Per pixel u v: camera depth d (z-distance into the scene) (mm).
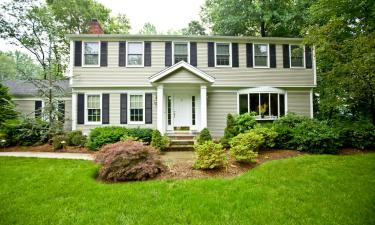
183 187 5020
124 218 3803
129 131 10484
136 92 12672
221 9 17656
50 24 19438
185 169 6270
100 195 4684
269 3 16625
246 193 4711
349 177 5645
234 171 6250
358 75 9539
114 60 12703
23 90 16922
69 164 7008
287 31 17531
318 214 3947
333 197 4582
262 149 8539
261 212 3982
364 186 5121
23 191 4934
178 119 12508
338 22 9391
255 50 13352
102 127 11086
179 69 10883
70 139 10414
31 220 3773
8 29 18688
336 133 8469
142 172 5664
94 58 12711
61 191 4898
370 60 8070
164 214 3926
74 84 12508
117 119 12516
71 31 23578
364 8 9109
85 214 3939
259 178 5551
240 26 18109
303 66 13500
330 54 10297
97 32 13773
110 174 5668
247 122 9891
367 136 8859
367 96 10742
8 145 10406
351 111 13648
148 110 12617
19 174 6020
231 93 13047
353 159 7188
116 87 12609
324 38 9922
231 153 7066
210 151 6371
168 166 6410
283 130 8844
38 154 8945
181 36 12750
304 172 5977
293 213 3961
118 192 4805
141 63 12820
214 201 4371
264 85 13195
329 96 12312
